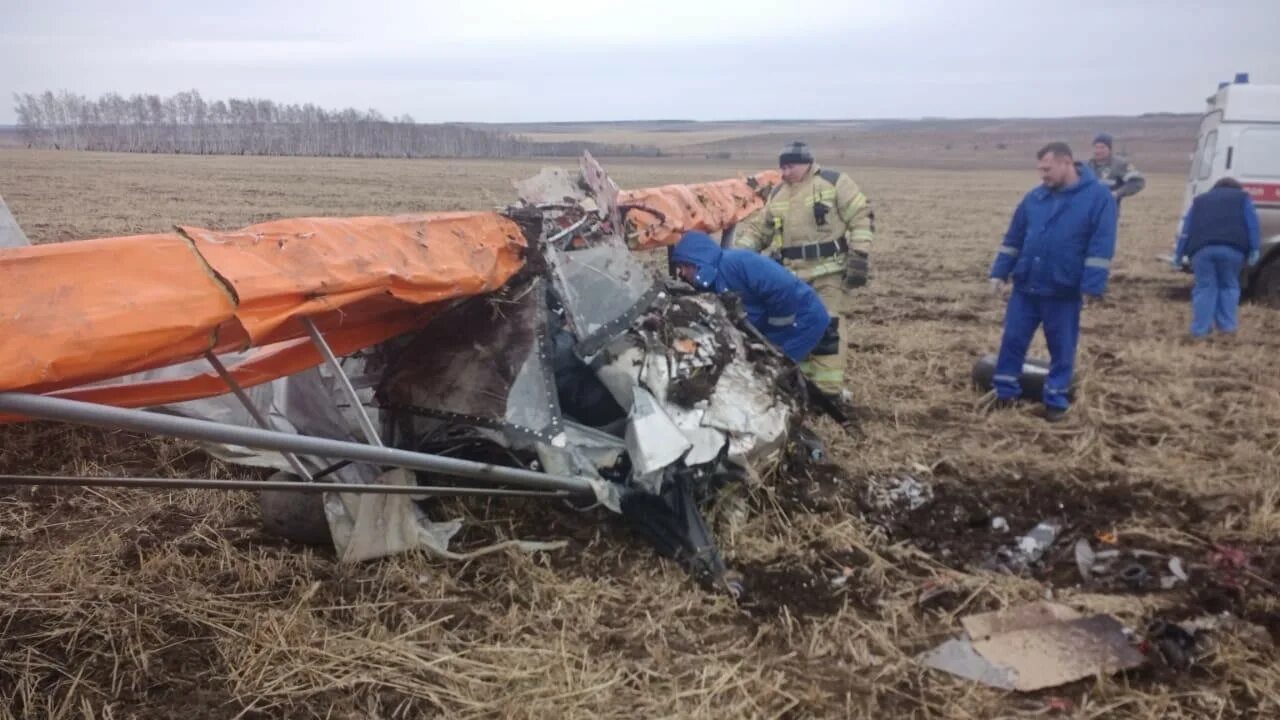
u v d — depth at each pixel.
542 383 4.46
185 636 3.79
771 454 5.06
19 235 5.59
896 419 6.74
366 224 3.95
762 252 7.68
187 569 4.27
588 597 4.18
